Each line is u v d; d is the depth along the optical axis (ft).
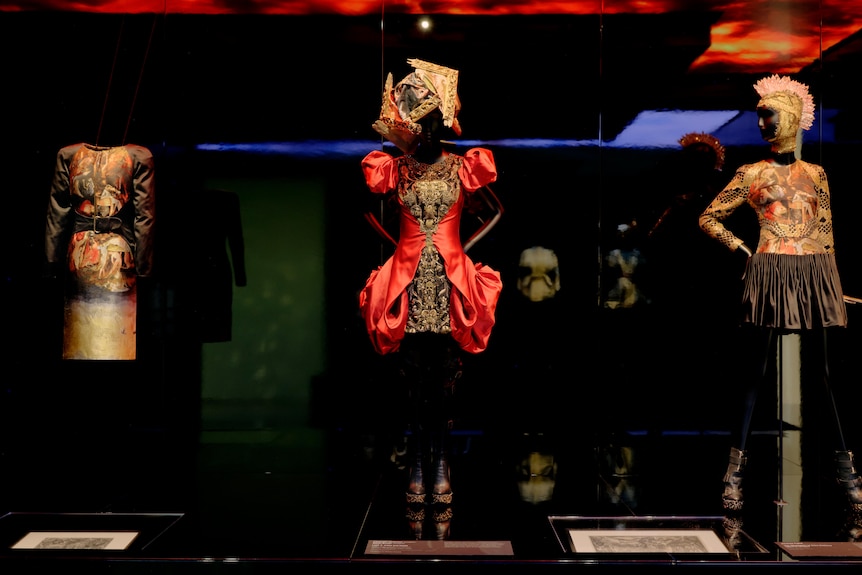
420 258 9.76
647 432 12.80
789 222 9.91
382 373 12.86
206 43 12.60
